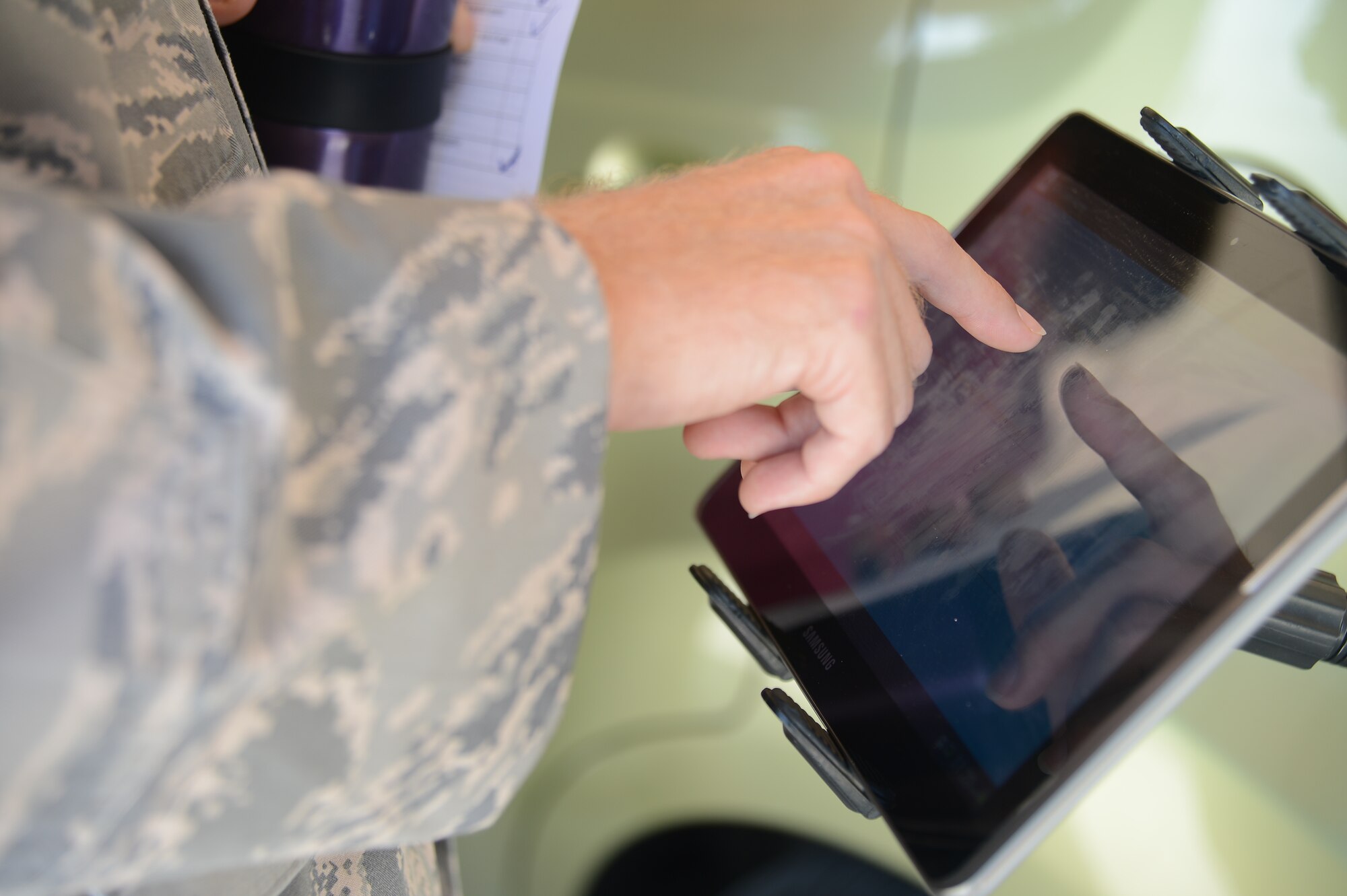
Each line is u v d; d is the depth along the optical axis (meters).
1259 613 0.24
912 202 0.59
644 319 0.19
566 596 0.19
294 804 0.16
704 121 0.62
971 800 0.26
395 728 0.17
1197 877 0.42
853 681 0.32
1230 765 0.43
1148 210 0.34
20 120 0.19
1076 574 0.28
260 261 0.13
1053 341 0.33
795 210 0.22
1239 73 0.52
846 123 0.60
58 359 0.11
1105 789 0.44
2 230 0.11
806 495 0.23
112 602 0.12
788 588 0.36
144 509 0.12
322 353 0.15
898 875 0.45
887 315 0.21
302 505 0.14
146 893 0.19
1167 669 0.24
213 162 0.28
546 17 0.45
